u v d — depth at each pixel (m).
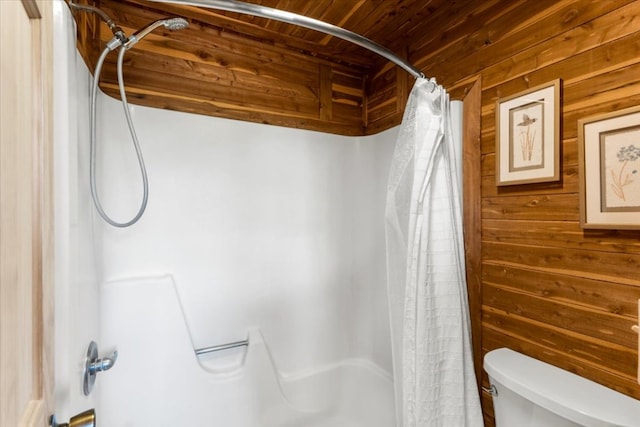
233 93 1.68
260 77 1.76
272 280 1.78
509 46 1.23
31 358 0.49
